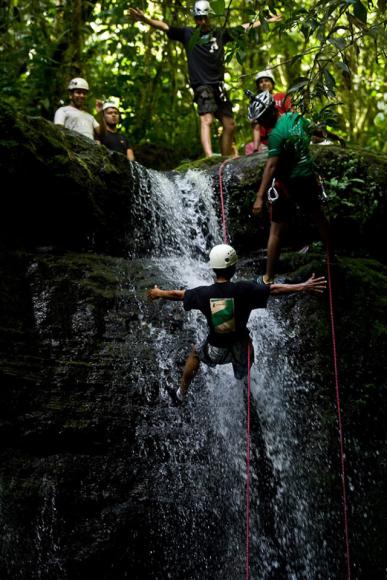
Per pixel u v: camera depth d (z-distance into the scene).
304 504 6.79
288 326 7.48
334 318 7.63
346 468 7.00
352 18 5.68
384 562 6.72
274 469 6.90
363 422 7.28
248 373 5.91
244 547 6.56
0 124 6.96
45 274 7.00
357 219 8.29
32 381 6.34
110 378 6.59
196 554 6.39
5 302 6.68
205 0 8.98
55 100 11.58
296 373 7.29
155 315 7.14
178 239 8.41
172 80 12.41
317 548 6.68
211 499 6.56
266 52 12.42
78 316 6.85
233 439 6.85
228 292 5.80
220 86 9.84
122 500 6.22
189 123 12.51
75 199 7.49
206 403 6.84
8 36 11.64
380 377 7.54
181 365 6.89
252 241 8.39
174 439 6.60
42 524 5.95
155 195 8.35
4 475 5.99
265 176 6.32
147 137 12.26
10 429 6.12
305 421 7.11
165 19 12.41
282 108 8.36
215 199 8.46
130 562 6.12
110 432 6.38
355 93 12.90
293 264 7.92
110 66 12.89
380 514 6.90
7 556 5.82
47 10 11.91
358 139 12.93
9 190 7.15
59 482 6.07
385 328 7.75
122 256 7.98
